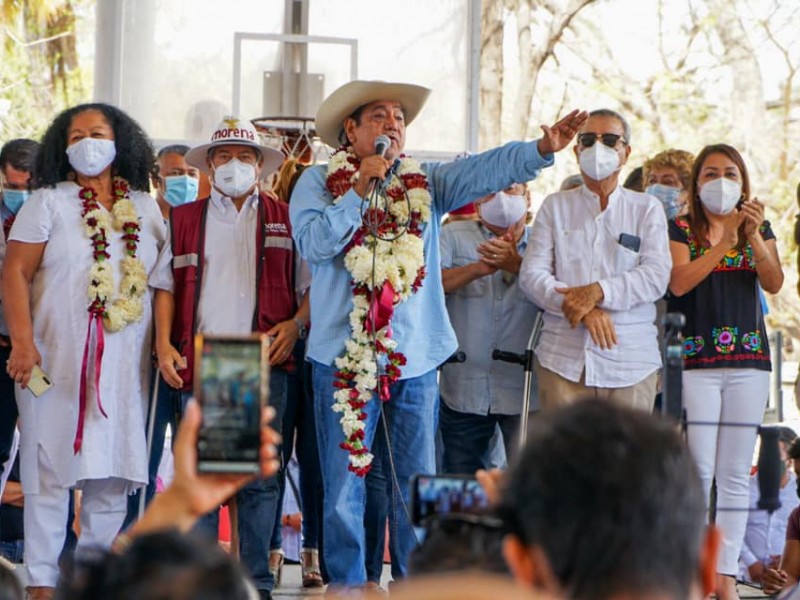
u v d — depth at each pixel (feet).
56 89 57.62
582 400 5.57
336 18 33.14
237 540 18.24
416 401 17.03
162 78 32.73
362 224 16.94
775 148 58.23
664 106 58.29
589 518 5.13
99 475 17.38
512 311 19.19
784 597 15.44
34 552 17.40
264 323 17.90
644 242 17.87
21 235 17.63
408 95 17.94
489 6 57.82
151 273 18.17
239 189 17.97
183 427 6.18
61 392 17.53
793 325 55.83
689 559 5.21
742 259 18.17
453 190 17.67
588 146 17.75
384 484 17.42
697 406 17.92
